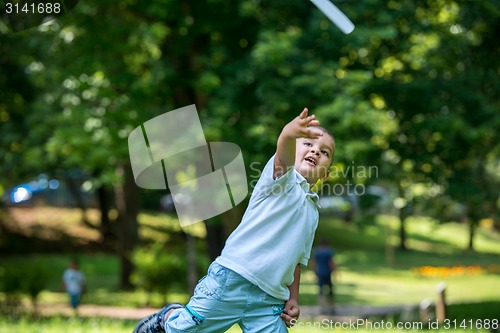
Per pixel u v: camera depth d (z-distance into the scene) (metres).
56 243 66.25
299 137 6.98
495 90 26.58
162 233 67.62
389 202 29.03
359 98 22.83
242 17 24.98
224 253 7.59
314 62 23.17
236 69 24.41
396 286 46.38
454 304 28.58
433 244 78.00
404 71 26.58
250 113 24.84
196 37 26.12
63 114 26.34
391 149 26.36
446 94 26.47
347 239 74.12
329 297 32.12
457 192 26.22
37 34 26.38
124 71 25.83
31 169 43.69
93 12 25.45
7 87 39.22
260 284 7.44
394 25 24.78
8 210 68.50
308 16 24.84
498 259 68.12
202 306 7.51
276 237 7.48
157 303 36.19
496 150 28.47
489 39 25.81
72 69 26.16
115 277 53.19
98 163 25.38
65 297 40.97
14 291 30.95
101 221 69.31
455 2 25.67
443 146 26.02
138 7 25.12
